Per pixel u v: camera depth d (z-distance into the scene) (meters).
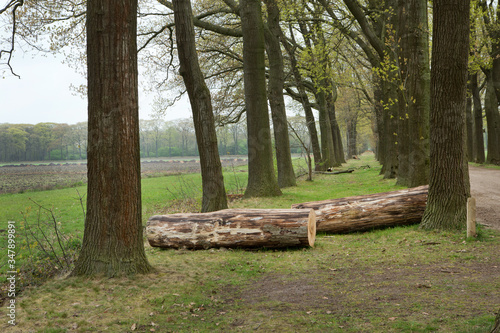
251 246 8.28
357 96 38.81
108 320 4.45
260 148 16.81
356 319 4.17
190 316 4.61
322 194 17.05
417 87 14.27
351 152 61.50
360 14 18.12
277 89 20.25
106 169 5.91
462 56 8.18
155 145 98.94
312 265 6.94
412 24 14.23
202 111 12.11
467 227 7.71
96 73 5.83
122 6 5.86
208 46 23.77
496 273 5.52
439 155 8.55
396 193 9.84
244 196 16.89
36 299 5.08
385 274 6.01
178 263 7.05
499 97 27.36
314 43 24.77
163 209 16.59
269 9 19.45
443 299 4.57
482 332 3.39
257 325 4.20
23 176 45.84
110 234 5.93
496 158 28.59
